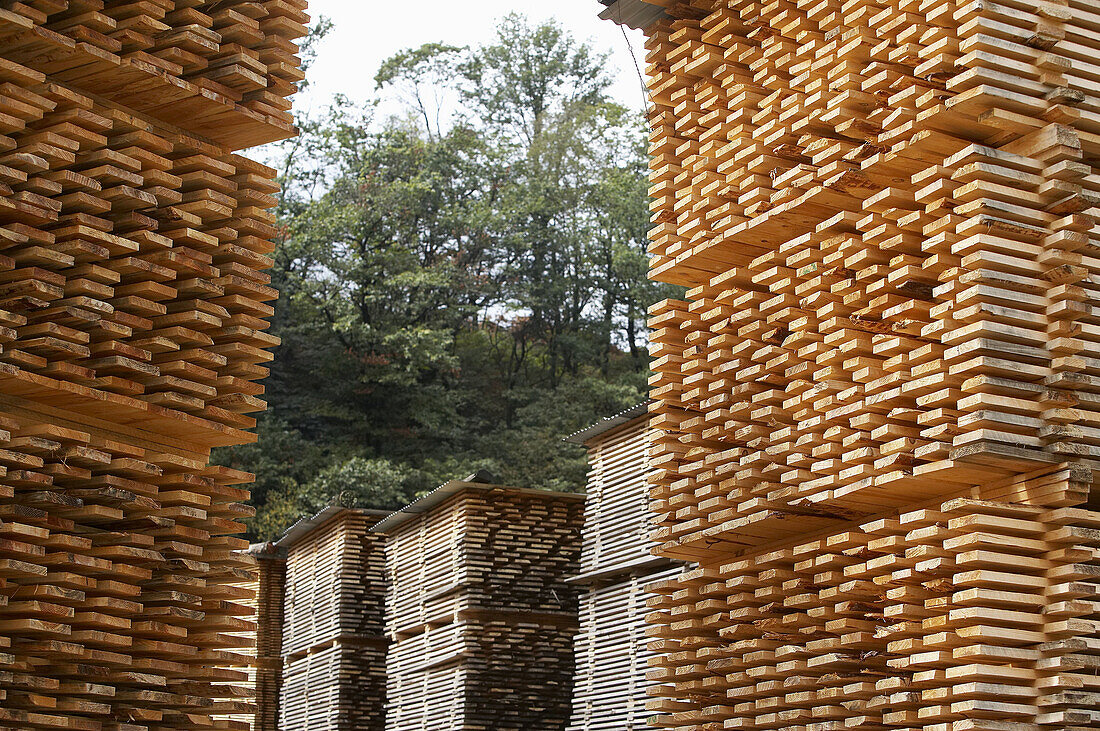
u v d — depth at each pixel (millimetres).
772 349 10289
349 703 22359
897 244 9023
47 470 7594
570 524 19219
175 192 8320
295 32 9242
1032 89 8508
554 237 51469
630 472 15602
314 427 47156
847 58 9469
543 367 51469
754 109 10891
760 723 10125
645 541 14891
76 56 7926
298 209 51438
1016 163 8445
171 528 8234
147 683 8000
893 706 8781
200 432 8578
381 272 48656
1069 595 8000
